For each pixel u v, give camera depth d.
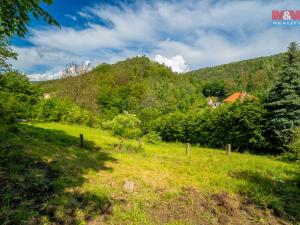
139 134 18.16
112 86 84.56
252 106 24.70
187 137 34.84
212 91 122.56
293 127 21.80
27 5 6.44
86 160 11.47
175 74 156.00
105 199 7.02
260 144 23.92
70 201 6.50
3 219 5.18
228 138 27.61
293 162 17.41
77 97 41.31
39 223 5.28
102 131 27.75
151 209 6.93
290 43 23.66
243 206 7.64
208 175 10.69
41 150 11.43
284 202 8.04
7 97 28.84
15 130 14.86
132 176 9.78
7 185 6.84
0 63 19.83
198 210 7.12
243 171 11.76
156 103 71.19
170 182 9.49
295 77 22.55
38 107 30.17
